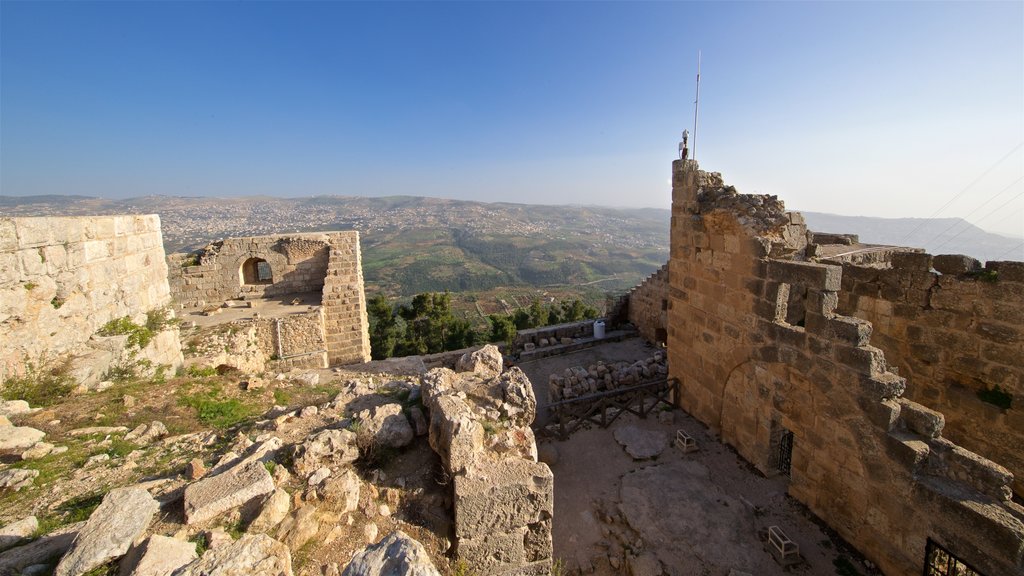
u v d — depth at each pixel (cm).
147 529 443
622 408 1248
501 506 535
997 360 825
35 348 823
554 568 657
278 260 2147
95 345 952
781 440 988
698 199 1189
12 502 501
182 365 1303
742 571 752
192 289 2064
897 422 726
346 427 642
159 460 600
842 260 1130
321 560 451
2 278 761
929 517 661
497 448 600
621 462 1064
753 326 999
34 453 589
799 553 781
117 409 764
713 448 1103
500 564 543
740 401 1063
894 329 998
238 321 1742
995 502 616
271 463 559
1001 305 812
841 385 791
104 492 523
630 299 2077
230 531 452
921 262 934
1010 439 812
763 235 984
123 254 1107
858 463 773
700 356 1207
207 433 685
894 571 720
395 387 844
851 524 797
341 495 515
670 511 880
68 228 910
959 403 885
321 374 1105
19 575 385
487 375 759
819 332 829
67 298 904
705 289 1166
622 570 791
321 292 2194
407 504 550
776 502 914
